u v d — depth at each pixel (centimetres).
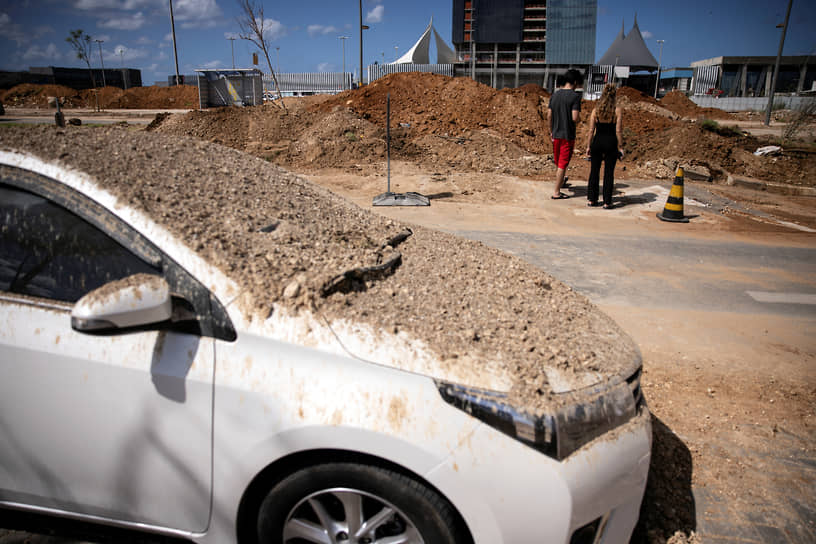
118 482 186
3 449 192
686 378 379
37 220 194
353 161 1327
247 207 236
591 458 170
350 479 173
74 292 188
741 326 469
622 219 853
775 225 846
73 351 180
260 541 189
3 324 186
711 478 277
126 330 164
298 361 173
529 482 163
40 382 183
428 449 163
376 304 199
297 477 176
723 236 772
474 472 163
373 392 168
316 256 214
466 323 200
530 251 670
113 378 178
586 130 1723
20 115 3572
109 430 181
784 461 293
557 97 938
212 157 281
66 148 221
